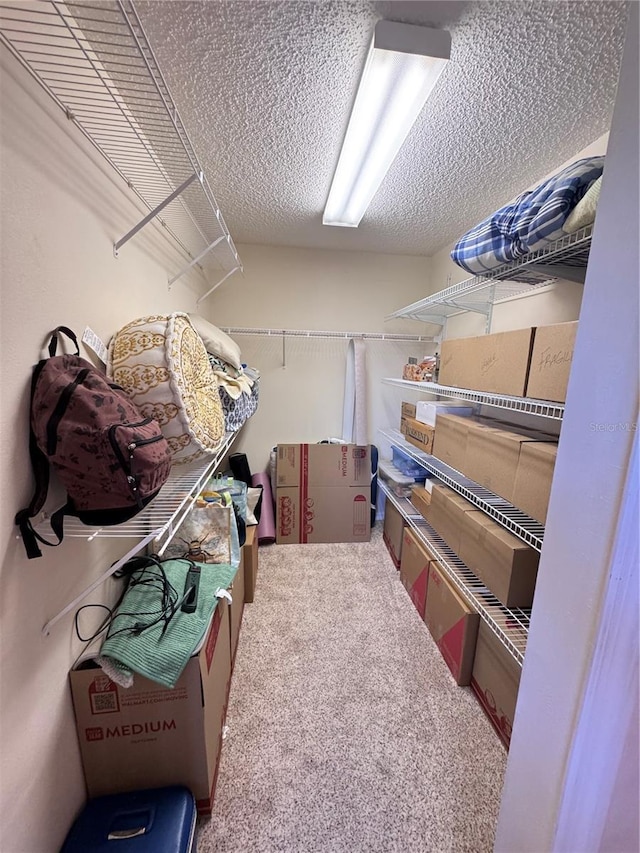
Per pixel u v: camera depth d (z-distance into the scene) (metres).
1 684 0.65
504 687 1.21
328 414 2.85
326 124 1.22
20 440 0.69
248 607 1.87
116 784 0.95
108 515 0.74
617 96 0.55
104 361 1.00
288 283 2.63
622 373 0.55
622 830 0.73
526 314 1.65
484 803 1.05
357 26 0.86
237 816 1.01
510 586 1.16
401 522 2.19
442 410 1.87
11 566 0.68
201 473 1.19
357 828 0.99
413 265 2.73
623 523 0.56
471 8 0.82
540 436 1.24
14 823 0.69
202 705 0.96
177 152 1.08
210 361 1.55
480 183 1.59
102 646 0.92
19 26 0.64
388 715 1.31
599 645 0.61
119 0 0.60
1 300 0.64
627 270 0.53
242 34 0.89
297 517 2.55
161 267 1.50
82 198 0.90
